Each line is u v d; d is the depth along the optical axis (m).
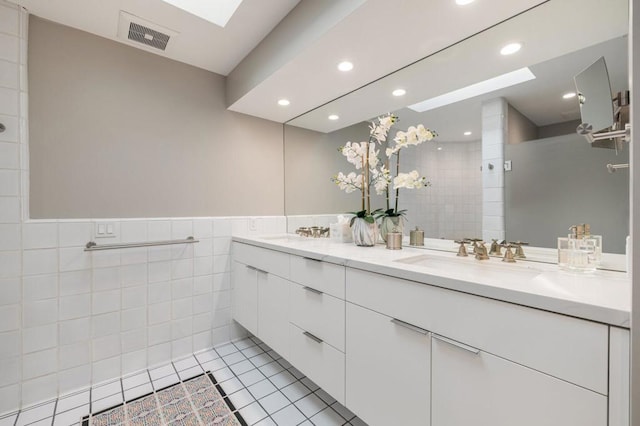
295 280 1.54
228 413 1.41
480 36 1.25
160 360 1.87
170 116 1.93
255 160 2.35
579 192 1.06
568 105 1.11
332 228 2.01
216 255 2.12
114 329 1.71
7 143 1.41
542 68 1.18
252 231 2.31
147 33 1.66
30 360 1.46
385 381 1.06
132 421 1.35
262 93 1.90
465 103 1.42
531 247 1.20
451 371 0.87
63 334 1.55
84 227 1.61
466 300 0.83
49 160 1.53
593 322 0.62
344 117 2.00
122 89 1.75
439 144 1.50
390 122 1.69
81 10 1.46
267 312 1.77
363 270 1.14
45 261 1.51
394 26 1.20
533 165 1.19
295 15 1.44
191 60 1.96
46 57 1.52
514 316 0.74
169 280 1.91
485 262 1.22
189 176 2.01
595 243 0.97
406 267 1.02
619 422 0.59
